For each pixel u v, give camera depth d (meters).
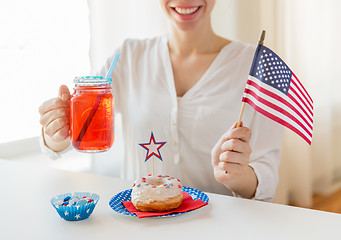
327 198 3.34
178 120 1.52
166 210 0.95
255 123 1.44
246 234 0.85
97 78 1.03
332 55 3.40
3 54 1.94
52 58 2.09
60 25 2.09
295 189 3.18
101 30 2.07
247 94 1.06
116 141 2.14
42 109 1.21
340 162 3.68
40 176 1.27
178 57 1.59
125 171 1.72
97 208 1.00
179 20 1.46
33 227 0.90
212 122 1.50
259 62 1.05
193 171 1.52
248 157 1.08
